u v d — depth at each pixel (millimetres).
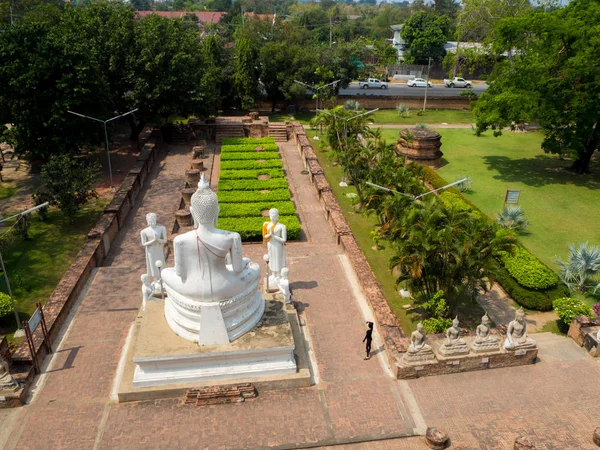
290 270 21734
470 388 15109
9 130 29453
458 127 50875
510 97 32094
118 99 38062
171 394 14477
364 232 26688
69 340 16938
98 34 36438
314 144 43406
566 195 32125
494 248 17594
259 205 28375
